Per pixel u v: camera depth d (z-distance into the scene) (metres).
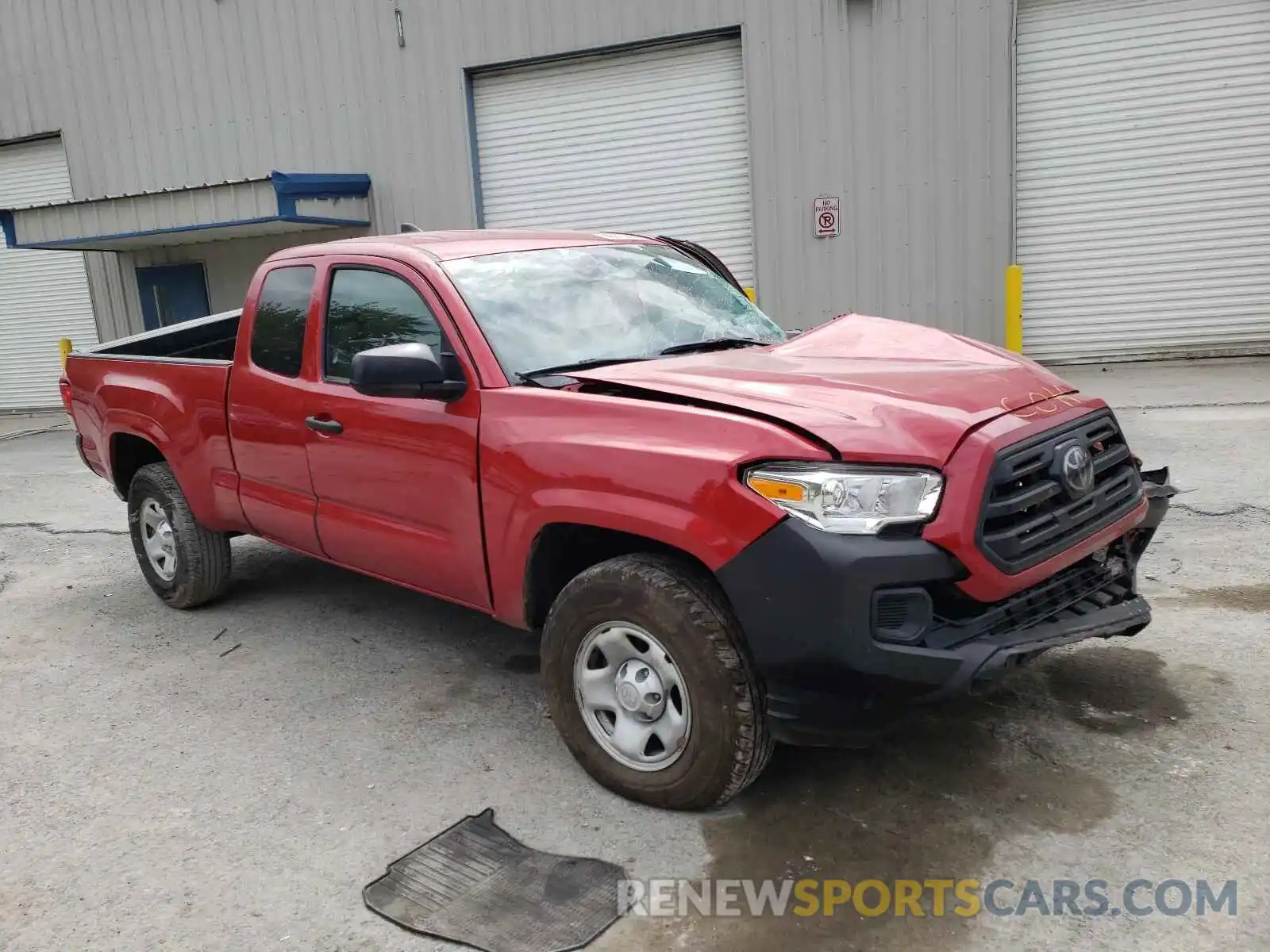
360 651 4.81
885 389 3.17
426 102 14.17
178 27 15.36
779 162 12.66
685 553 3.16
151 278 16.70
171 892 2.98
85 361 5.92
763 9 12.40
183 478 5.17
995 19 11.72
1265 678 3.87
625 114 13.56
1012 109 11.85
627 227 13.83
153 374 5.32
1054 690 3.88
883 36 12.04
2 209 14.98
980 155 12.00
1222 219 12.04
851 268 12.62
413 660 4.67
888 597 2.75
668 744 3.16
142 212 14.11
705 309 4.38
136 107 15.87
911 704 2.82
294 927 2.78
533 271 4.10
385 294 4.10
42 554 7.10
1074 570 3.25
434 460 3.74
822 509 2.76
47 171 17.17
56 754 3.92
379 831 3.24
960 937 2.58
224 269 16.12
